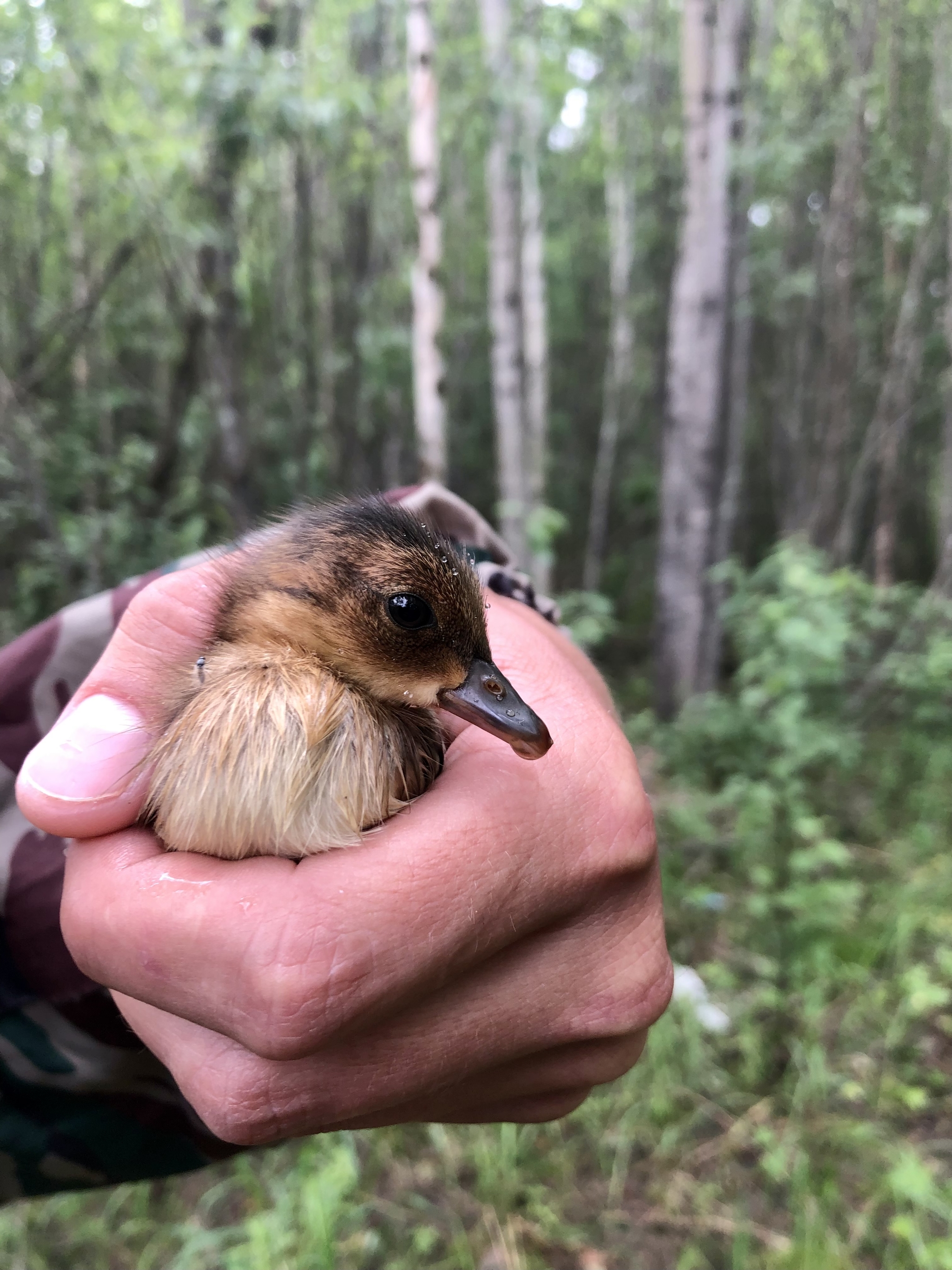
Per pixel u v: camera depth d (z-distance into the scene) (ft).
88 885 0.41
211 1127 0.39
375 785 0.43
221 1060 0.40
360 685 0.45
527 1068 0.44
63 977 0.54
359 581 0.45
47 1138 0.56
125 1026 0.54
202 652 0.46
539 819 0.40
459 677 0.45
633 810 0.43
